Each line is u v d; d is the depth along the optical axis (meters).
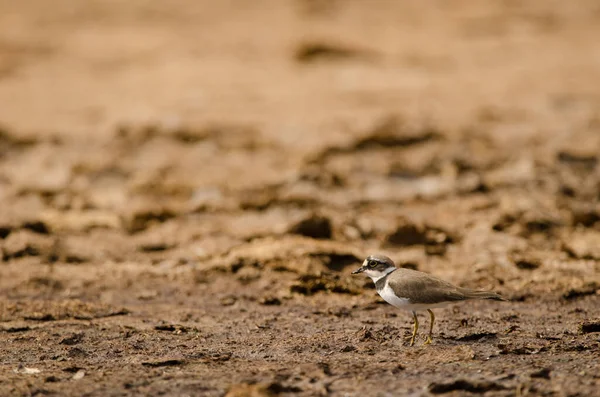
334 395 7.97
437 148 20.16
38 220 15.91
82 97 27.88
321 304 12.12
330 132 21.66
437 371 8.59
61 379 8.66
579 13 43.66
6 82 31.08
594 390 7.86
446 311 11.49
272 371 8.73
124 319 11.45
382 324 10.91
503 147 20.38
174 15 47.09
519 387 7.92
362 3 49.00
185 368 8.99
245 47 37.38
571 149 19.67
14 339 10.34
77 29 43.22
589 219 15.84
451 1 48.22
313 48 34.47
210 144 21.39
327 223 15.05
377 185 18.39
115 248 15.22
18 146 21.77
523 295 12.22
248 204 17.16
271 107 25.38
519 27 40.84
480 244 14.72
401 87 28.27
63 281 13.47
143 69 33.16
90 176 19.50
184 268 14.02
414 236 14.91
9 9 48.50
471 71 31.17
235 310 11.96
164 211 16.77
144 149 21.17
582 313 11.34
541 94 26.11
